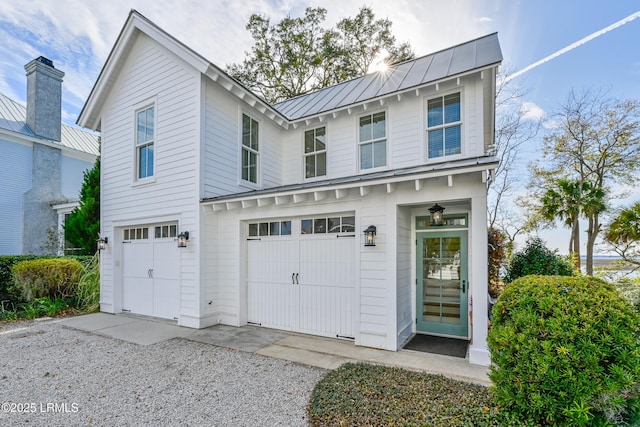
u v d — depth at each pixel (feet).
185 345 17.48
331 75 59.47
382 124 24.81
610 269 42.45
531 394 7.89
